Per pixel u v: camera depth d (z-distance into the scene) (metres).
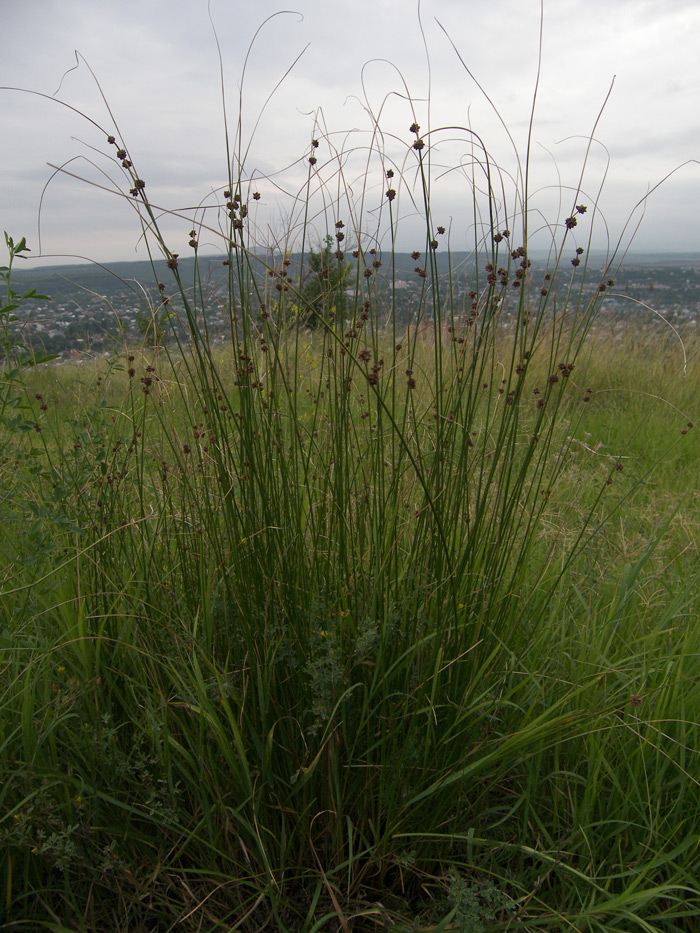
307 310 1.71
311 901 1.55
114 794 1.58
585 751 1.76
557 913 1.40
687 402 5.47
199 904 1.44
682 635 2.13
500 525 1.70
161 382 2.09
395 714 1.57
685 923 1.50
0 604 1.90
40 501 2.03
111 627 1.86
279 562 1.65
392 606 1.64
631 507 3.22
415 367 2.49
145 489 2.35
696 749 1.71
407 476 2.03
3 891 1.46
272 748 1.61
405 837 1.59
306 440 2.05
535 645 1.96
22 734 1.54
